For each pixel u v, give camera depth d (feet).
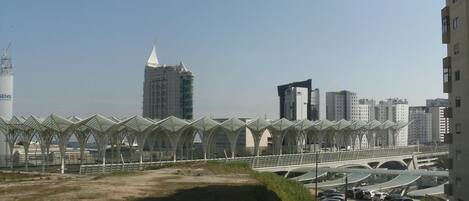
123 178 187.73
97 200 123.95
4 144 369.30
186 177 197.98
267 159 366.43
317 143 559.79
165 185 164.66
